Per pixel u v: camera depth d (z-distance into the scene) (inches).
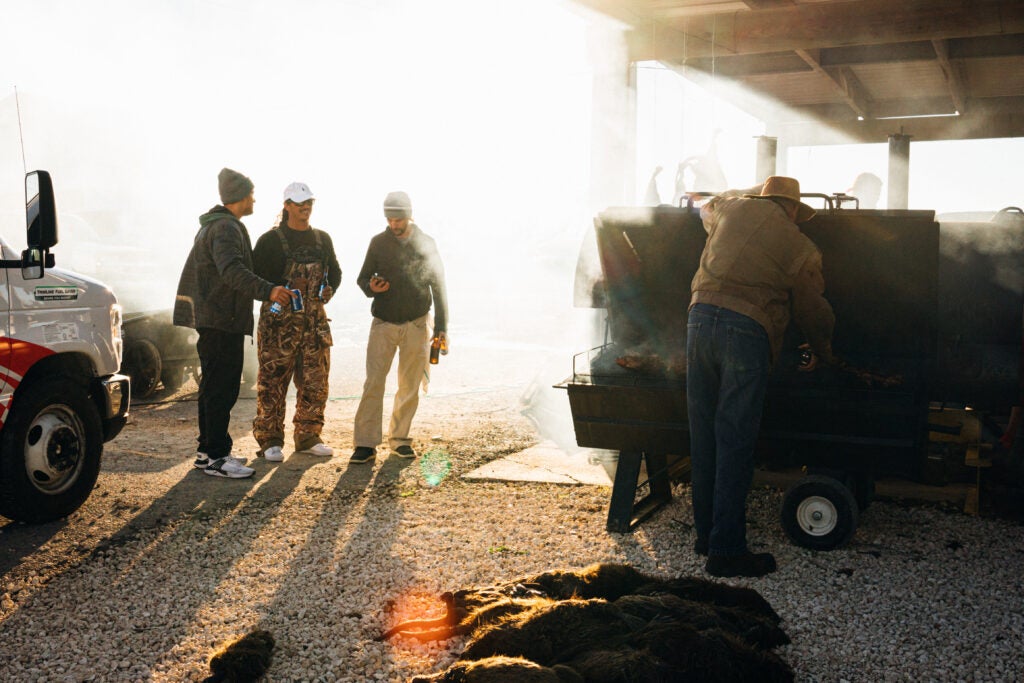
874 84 544.4
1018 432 211.3
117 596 162.1
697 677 116.3
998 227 201.3
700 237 198.2
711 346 174.2
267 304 253.1
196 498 224.4
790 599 159.3
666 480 222.8
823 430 185.9
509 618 135.9
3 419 191.0
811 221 184.2
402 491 232.5
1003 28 362.3
